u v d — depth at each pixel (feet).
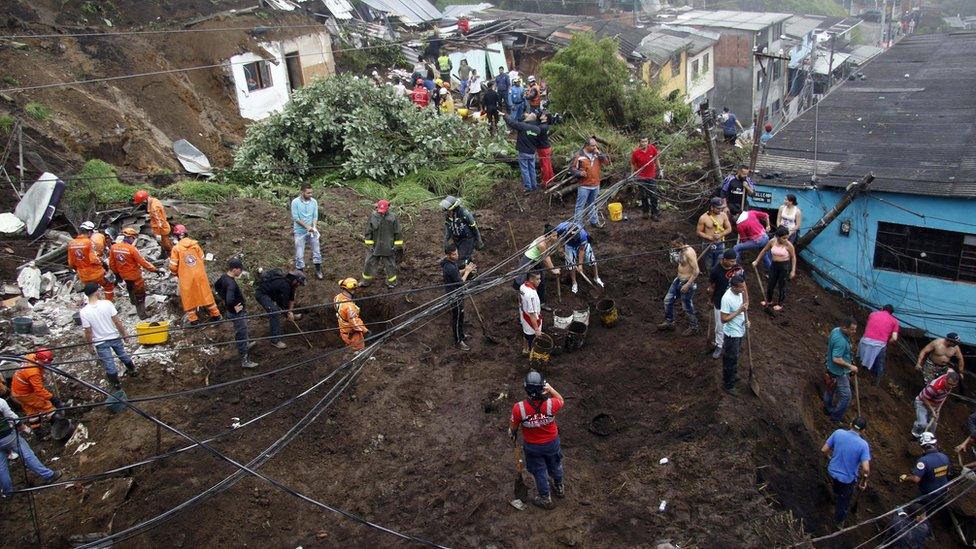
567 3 152.25
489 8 144.46
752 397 36.70
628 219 55.88
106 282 42.93
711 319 40.42
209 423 35.63
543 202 58.80
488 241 54.08
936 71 71.00
